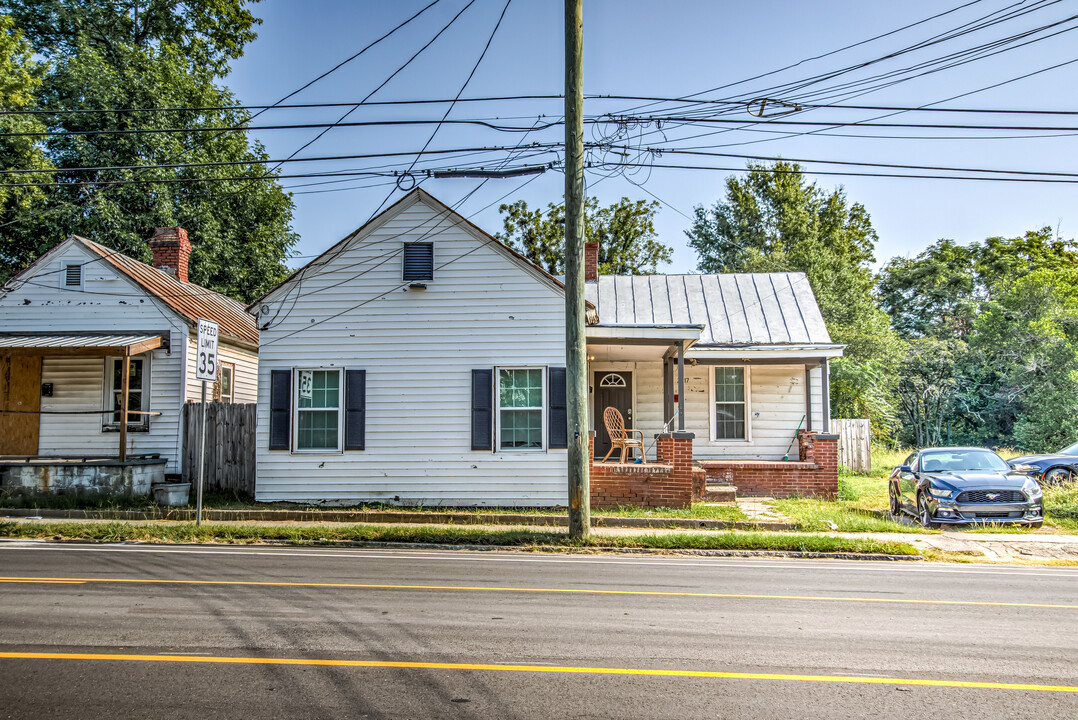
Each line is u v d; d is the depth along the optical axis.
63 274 18.09
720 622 7.18
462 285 16.75
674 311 22.25
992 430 35.19
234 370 20.84
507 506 16.38
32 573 9.38
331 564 10.29
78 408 18.14
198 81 32.19
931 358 37.06
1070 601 8.42
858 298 36.88
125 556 10.79
